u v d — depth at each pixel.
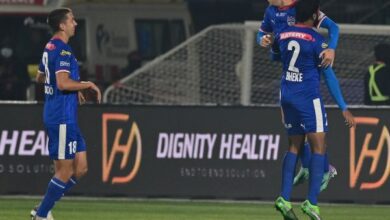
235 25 50.16
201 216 33.44
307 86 26.95
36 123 39.41
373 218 33.75
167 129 39.06
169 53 51.78
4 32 52.66
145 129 39.12
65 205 36.50
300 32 26.91
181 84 52.72
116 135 39.25
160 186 39.00
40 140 39.38
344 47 51.09
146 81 52.47
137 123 39.19
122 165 39.19
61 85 27.89
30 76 52.66
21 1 52.31
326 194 38.22
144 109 39.19
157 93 52.56
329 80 27.84
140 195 39.03
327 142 38.22
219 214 34.12
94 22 52.56
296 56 26.86
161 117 39.09
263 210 35.62
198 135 38.91
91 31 52.53
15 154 39.47
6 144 39.53
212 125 38.84
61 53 28.11
